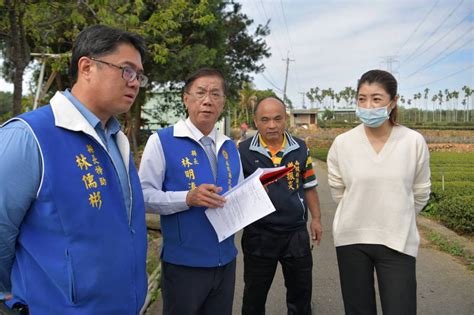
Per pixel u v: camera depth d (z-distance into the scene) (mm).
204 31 13289
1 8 3625
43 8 4133
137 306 1740
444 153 24188
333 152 2648
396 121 2473
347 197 2498
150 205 2236
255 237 2988
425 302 3711
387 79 2379
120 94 1663
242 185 2242
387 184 2379
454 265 4676
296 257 3021
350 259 2504
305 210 3086
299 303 3145
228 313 2523
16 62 3762
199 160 2369
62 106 1587
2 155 1416
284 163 3006
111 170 1675
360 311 2518
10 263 1558
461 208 5914
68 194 1490
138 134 18344
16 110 3816
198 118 2354
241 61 19906
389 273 2396
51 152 1483
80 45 1643
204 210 2318
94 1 4129
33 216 1483
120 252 1637
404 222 2365
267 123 2988
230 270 2496
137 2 5246
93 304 1539
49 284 1488
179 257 2318
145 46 1791
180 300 2344
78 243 1505
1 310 1526
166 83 14289
